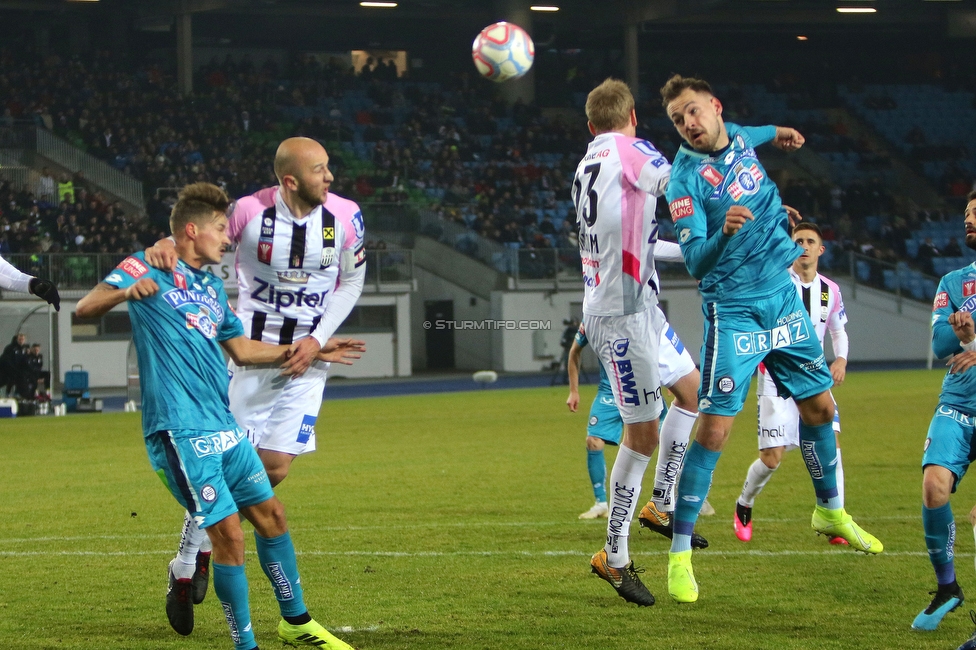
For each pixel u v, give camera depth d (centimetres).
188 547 1781
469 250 11700
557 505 3189
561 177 13350
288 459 2098
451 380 10581
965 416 1858
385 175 12612
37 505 3316
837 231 12950
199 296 1680
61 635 1808
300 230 2039
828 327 2791
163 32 14188
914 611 1880
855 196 13300
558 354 11506
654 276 1961
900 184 14238
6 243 10044
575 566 2312
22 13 13512
